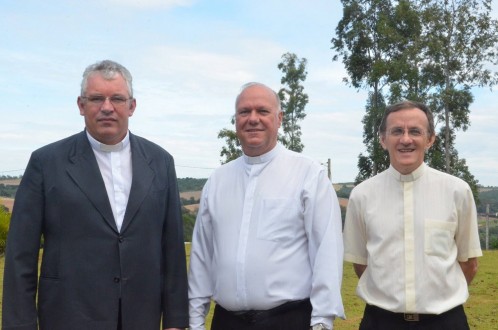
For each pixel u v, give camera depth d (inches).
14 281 142.2
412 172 159.3
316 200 154.7
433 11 1162.6
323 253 151.6
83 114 149.7
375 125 1165.1
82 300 142.9
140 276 147.3
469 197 156.7
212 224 163.9
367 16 1222.9
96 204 145.1
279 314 151.6
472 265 161.6
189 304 164.1
